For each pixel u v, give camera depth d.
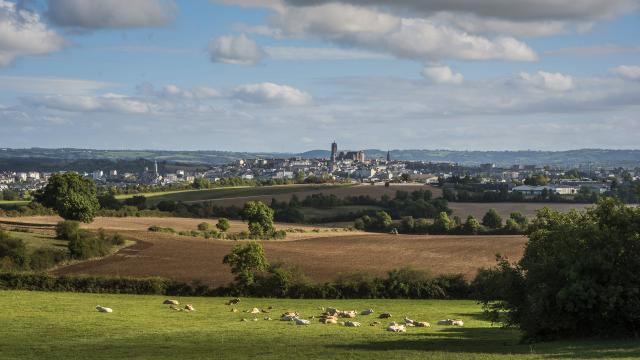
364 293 79.44
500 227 190.38
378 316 64.00
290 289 79.12
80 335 49.09
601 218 44.00
